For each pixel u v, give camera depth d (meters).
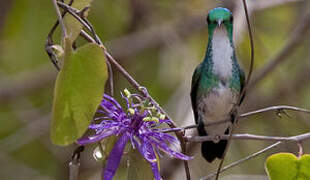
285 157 5.54
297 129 12.40
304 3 12.52
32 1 11.59
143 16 12.89
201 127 8.14
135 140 4.97
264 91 12.80
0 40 11.96
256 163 11.69
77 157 4.78
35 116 12.84
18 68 12.48
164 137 5.08
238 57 12.63
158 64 12.84
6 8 11.69
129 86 11.75
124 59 12.63
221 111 7.98
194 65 12.38
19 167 12.16
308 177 5.54
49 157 12.63
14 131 12.88
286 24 13.19
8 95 12.55
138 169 4.97
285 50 11.25
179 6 13.05
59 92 4.40
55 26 5.24
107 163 4.73
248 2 11.41
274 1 11.91
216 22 7.81
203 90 8.04
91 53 4.54
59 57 5.13
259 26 13.15
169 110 11.70
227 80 7.88
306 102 12.70
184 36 12.97
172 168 11.23
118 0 12.59
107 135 4.85
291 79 13.08
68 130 4.44
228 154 11.57
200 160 11.22
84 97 4.51
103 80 4.55
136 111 5.09
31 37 11.77
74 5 5.51
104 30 12.45
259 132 12.48
